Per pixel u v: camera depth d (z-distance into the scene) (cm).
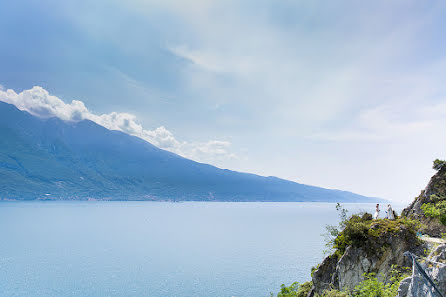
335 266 3006
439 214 2770
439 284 1391
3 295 10356
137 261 16362
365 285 2286
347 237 2830
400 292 1664
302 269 14400
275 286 11544
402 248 2503
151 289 11100
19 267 14450
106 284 11744
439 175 3259
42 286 11388
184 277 12875
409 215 3338
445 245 1697
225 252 19312
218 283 11919
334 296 2438
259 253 18975
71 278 12562
